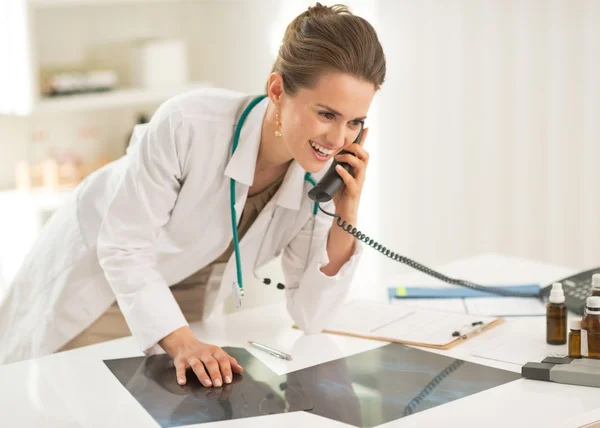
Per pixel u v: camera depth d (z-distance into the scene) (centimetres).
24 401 142
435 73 333
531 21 304
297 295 178
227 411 136
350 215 174
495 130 321
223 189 171
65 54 368
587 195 300
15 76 323
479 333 176
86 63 374
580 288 196
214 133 167
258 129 167
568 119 300
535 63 305
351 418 133
